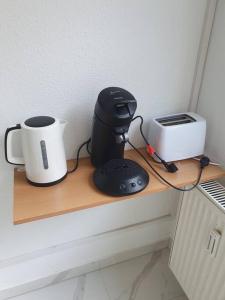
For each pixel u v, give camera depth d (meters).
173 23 0.96
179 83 1.09
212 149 1.12
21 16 0.78
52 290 1.34
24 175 0.93
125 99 0.85
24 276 1.28
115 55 0.94
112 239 1.39
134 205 1.35
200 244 1.09
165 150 1.01
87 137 1.05
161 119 1.07
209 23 1.00
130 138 1.13
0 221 1.11
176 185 0.91
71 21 0.84
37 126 0.80
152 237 1.50
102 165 0.94
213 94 1.07
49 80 0.90
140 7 0.90
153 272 1.44
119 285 1.37
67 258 1.33
